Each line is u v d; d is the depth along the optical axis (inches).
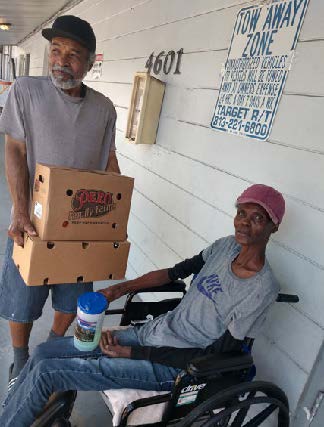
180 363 57.9
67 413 57.1
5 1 234.8
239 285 57.6
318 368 61.9
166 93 107.6
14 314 73.4
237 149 78.9
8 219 168.7
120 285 69.2
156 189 113.2
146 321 72.4
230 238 65.9
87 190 64.5
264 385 54.8
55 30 63.2
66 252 65.5
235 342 55.9
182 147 99.3
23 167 70.4
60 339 62.6
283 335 66.7
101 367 56.6
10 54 555.8
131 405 52.6
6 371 80.5
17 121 68.2
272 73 69.9
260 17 73.0
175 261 102.4
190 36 97.0
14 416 54.2
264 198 55.7
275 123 69.3
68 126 70.9
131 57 133.5
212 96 87.1
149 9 122.1
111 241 70.8
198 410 49.3
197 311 61.0
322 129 60.7
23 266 65.9
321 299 60.2
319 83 61.2
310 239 62.4
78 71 66.9
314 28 62.3
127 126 114.2
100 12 172.4
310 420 64.6
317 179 61.4
